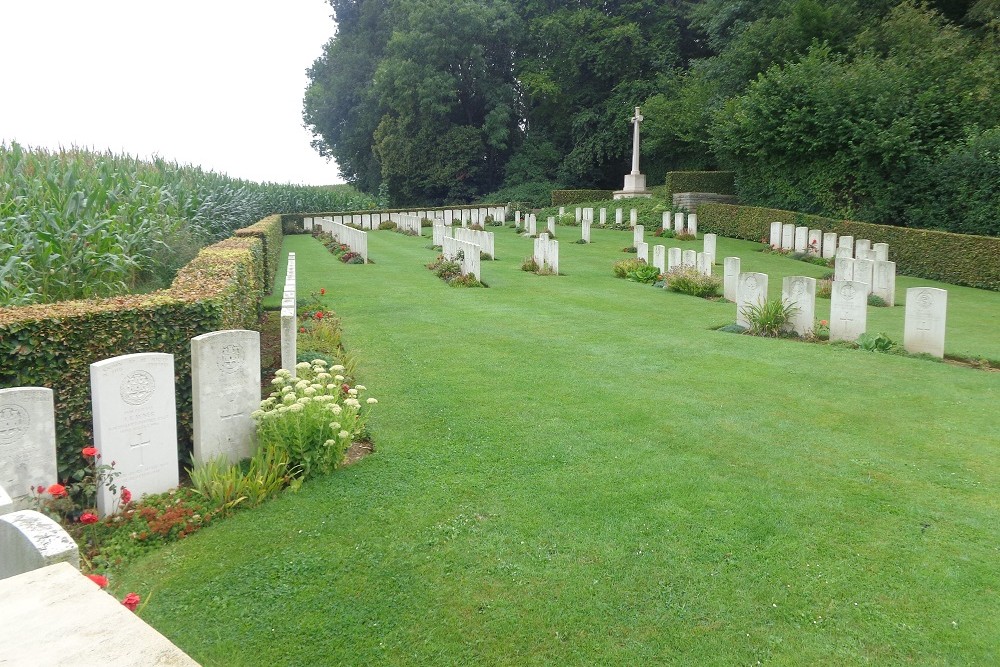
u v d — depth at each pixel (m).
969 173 23.11
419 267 20.89
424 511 5.62
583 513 5.59
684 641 4.12
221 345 6.23
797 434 7.42
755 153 30.23
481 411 7.95
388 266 21.12
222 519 5.53
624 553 5.02
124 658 1.75
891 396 8.80
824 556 5.01
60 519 5.27
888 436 7.41
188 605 4.45
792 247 26.02
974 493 6.07
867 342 11.35
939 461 6.77
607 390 8.83
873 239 24.20
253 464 6.02
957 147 23.86
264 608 4.42
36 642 1.82
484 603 4.46
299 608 4.42
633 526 5.39
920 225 25.19
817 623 4.28
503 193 52.22
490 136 53.66
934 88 25.58
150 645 1.82
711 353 10.87
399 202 55.50
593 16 49.28
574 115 51.75
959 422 7.88
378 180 58.16
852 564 4.92
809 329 12.12
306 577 4.75
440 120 53.53
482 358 10.33
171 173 24.59
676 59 47.94
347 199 43.69
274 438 6.26
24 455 5.16
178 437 6.54
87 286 11.63
